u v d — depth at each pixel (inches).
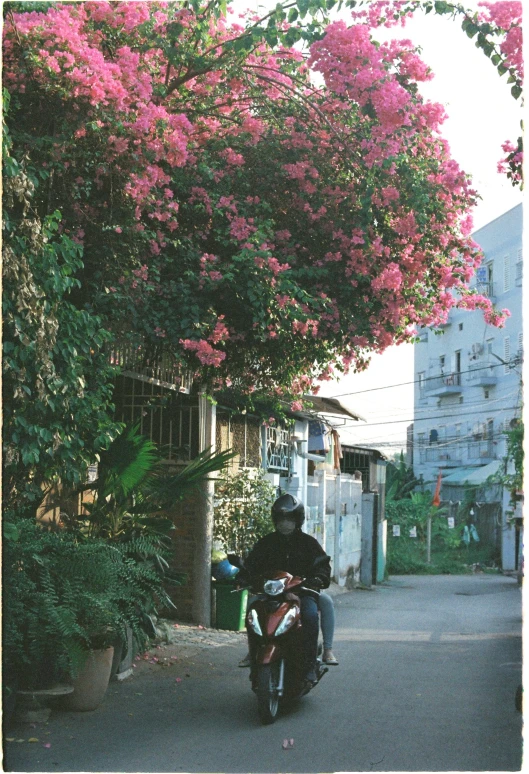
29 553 273.6
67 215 362.9
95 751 246.2
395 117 373.1
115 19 367.9
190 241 398.3
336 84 377.1
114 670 338.0
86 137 350.0
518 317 1748.3
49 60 321.1
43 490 369.1
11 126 340.5
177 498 377.7
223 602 509.0
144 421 525.7
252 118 421.4
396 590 1013.8
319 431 829.8
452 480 1914.4
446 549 1604.3
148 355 447.5
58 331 286.2
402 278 431.8
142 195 364.2
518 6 353.1
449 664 399.9
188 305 386.9
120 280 374.6
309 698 320.5
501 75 359.9
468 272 451.2
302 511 319.0
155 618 368.5
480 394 1950.1
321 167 425.1
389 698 321.1
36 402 272.1
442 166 400.8
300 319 386.9
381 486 1207.6
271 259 381.7
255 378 501.0
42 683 278.7
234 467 614.2
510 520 1403.8
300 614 300.5
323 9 362.3
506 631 544.1
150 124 353.1
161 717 286.7
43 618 262.5
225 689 333.7
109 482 353.4
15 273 264.4
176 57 378.6
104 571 286.2
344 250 420.5
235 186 426.0
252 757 242.8
